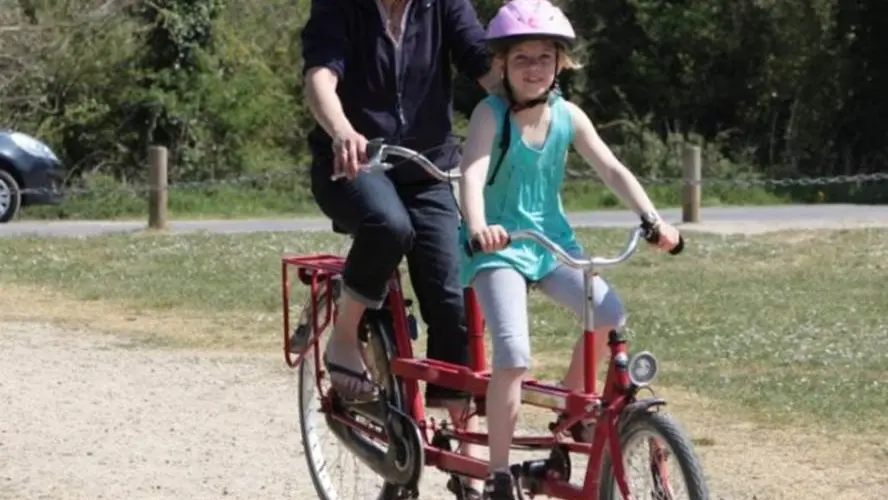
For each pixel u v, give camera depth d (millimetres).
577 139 6688
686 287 17375
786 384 11531
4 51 34938
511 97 6570
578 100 39531
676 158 37250
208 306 16109
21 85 35125
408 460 7195
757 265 19531
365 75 7281
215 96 36250
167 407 10883
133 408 10828
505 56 6516
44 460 9188
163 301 16375
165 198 25297
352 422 7602
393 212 7023
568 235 6746
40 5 35312
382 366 7383
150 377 12117
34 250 20875
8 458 9219
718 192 34438
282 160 36500
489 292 6562
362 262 7133
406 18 7297
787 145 38625
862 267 19234
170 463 9148
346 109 7305
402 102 7309
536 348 13547
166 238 22672
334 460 8227
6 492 8406
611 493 6270
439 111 7402
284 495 8422
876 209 29859
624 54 39531
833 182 33688
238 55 37312
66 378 12016
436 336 7332
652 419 6000
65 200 29969
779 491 8523
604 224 26219
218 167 35562
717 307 15750
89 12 35656
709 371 12141
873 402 10875
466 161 6508
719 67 39188
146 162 35500
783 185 34969
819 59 38250
